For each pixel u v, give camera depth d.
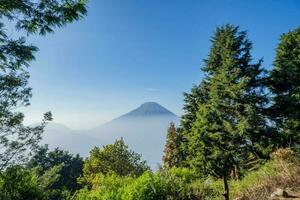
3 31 8.22
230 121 25.75
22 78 10.16
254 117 24.64
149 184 14.96
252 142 25.22
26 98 10.23
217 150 20.25
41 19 8.05
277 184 9.24
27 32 8.34
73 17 8.16
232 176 19.69
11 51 8.41
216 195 13.52
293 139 24.27
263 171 11.21
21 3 7.75
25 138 10.52
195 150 22.05
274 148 24.23
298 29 29.92
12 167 9.80
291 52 28.69
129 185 15.84
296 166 9.97
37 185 10.52
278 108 27.48
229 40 28.31
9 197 9.30
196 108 34.84
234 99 26.27
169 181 15.80
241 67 27.95
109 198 14.81
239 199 9.30
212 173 17.55
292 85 27.75
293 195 8.14
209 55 32.25
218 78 27.45
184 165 32.50
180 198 14.59
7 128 10.09
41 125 11.10
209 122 24.72
